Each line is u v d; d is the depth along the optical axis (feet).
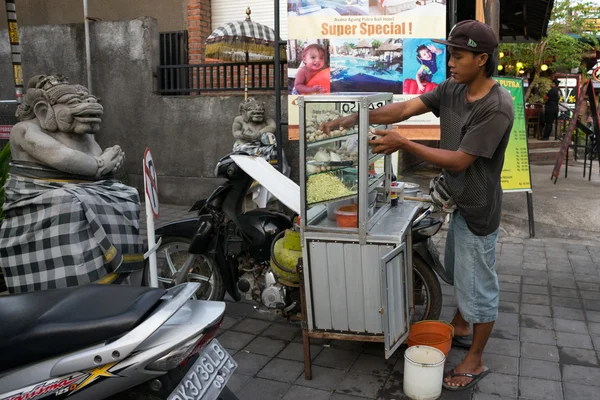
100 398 6.71
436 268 11.94
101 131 28.17
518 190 20.61
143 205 27.12
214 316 7.12
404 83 19.88
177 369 7.13
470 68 9.64
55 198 11.09
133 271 12.10
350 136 9.83
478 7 20.04
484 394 10.25
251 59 27.48
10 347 6.68
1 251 11.51
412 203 12.35
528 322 13.42
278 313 12.08
